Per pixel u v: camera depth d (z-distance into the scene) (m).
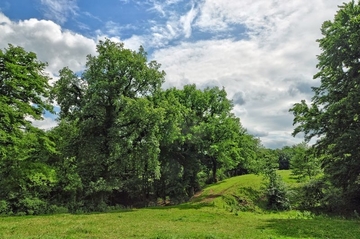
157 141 32.62
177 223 19.61
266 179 37.78
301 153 41.44
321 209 30.80
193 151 44.16
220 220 21.73
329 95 27.84
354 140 23.53
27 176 25.62
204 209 29.73
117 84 32.06
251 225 18.91
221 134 40.16
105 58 33.19
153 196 48.25
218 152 39.62
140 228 16.66
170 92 43.94
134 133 32.50
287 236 14.38
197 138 40.56
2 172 27.80
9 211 28.30
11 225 17.66
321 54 28.11
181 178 44.03
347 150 24.70
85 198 35.22
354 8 24.81
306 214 26.83
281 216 27.83
